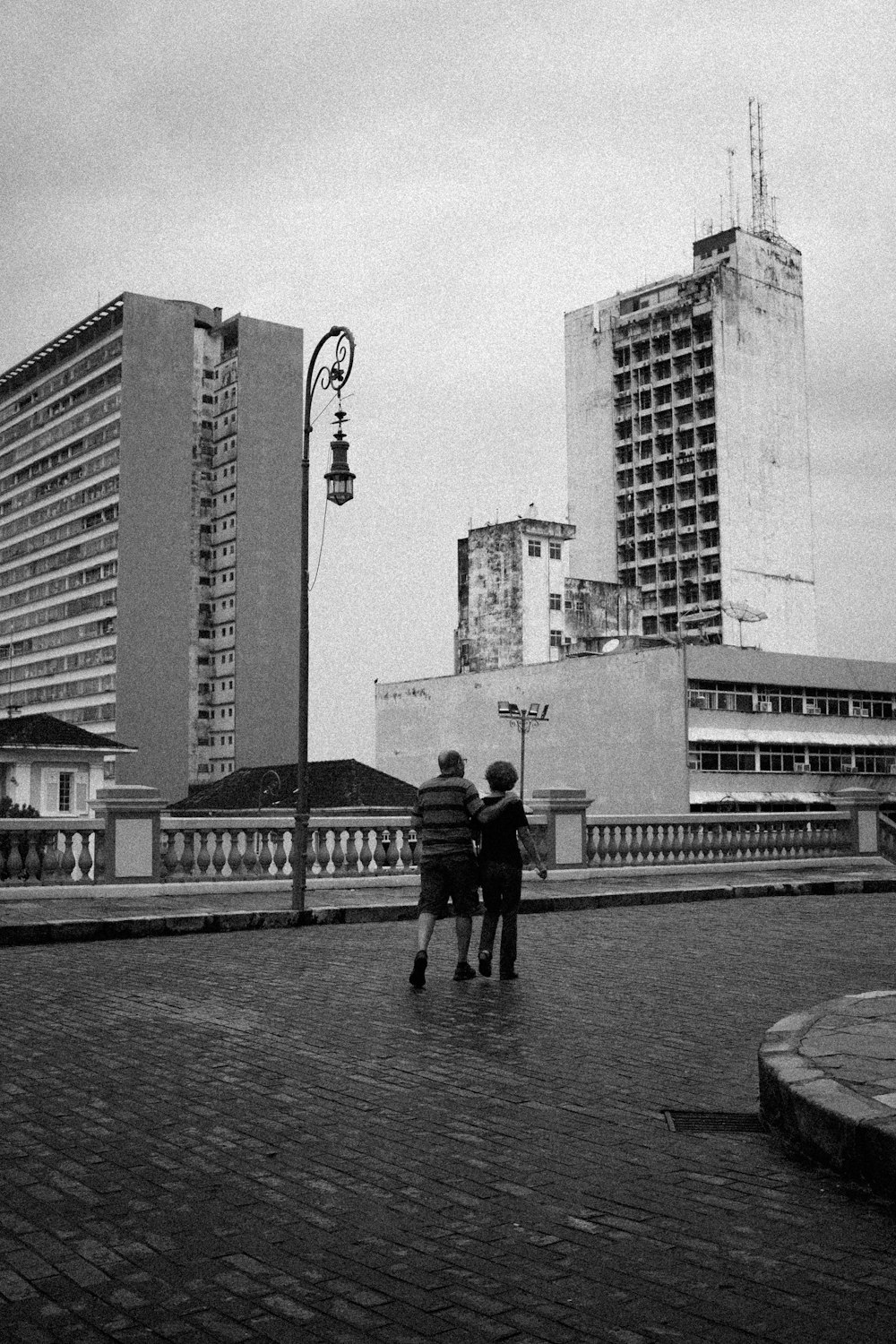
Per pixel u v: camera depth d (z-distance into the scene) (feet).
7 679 357.00
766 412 362.74
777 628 358.84
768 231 379.96
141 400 314.96
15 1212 14.92
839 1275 13.03
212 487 341.82
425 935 32.65
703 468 357.00
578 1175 16.48
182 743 315.99
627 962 37.58
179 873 58.44
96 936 44.24
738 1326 11.76
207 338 343.26
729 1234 14.26
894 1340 11.45
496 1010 28.86
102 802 56.44
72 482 332.19
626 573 374.63
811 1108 17.07
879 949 41.04
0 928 42.22
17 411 359.87
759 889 66.28
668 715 219.00
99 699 315.78
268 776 173.68
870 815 88.69
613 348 381.81
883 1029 21.93
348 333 52.95
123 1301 12.33
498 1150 17.61
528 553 285.84
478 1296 12.47
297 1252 13.65
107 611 314.76
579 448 386.73
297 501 341.41
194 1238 14.05
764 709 230.68
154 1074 22.13
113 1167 16.70
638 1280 12.87
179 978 33.99
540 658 284.82
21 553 354.74
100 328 325.21
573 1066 22.93
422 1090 21.01
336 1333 11.60
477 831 34.63
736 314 357.82
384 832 64.18
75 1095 20.62
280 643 335.06
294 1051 24.14
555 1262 13.38
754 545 355.97
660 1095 20.88
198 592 336.08
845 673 245.45
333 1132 18.48
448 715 257.14
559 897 57.41
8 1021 27.25
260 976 34.55
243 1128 18.66
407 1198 15.47
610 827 73.61
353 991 31.71
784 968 36.32
